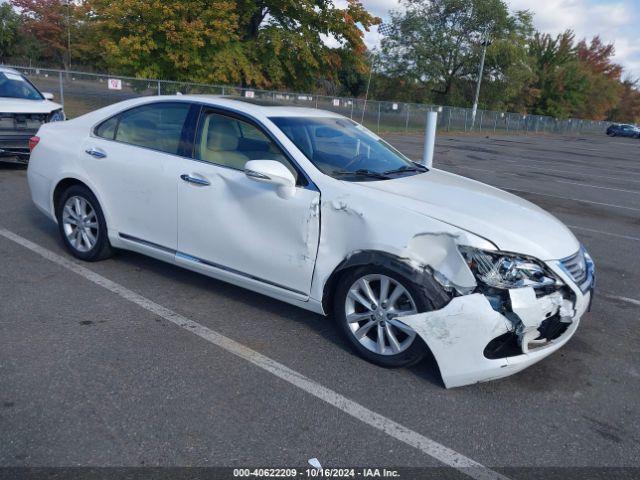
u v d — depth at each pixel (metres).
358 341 3.67
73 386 3.16
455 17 45.12
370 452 2.79
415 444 2.89
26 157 8.99
